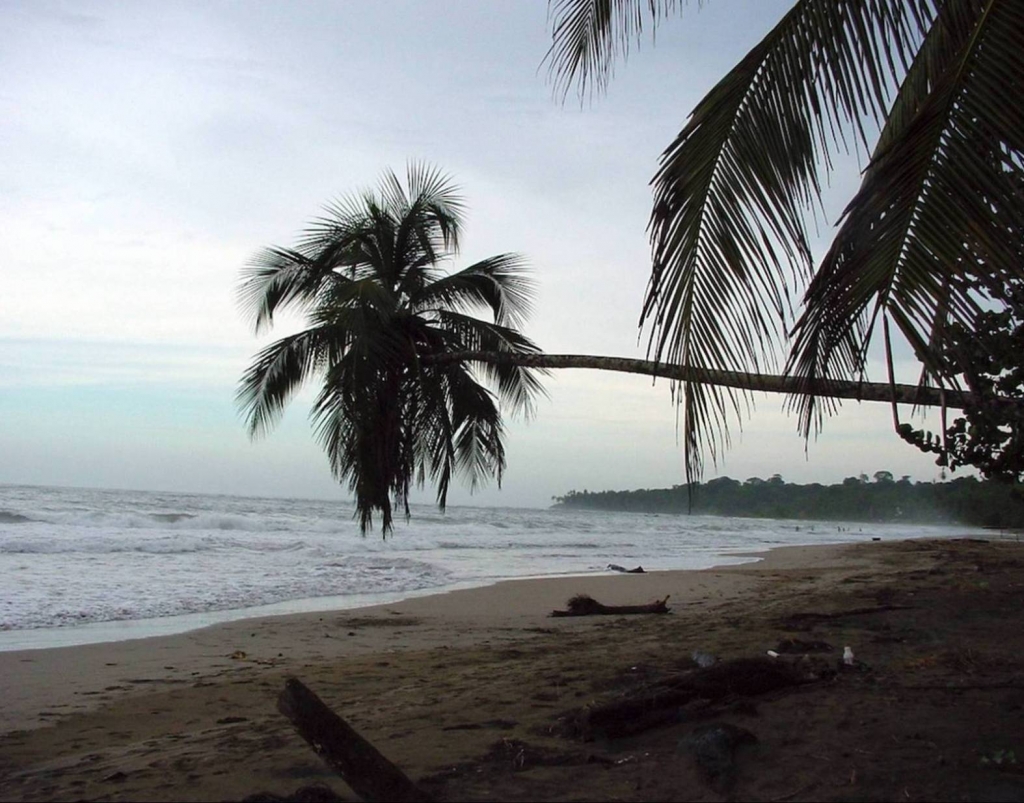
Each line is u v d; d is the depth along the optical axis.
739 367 2.84
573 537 40.06
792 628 7.46
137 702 6.12
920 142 2.60
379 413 9.94
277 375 12.03
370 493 10.16
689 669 5.60
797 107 2.93
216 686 6.66
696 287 2.90
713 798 3.08
